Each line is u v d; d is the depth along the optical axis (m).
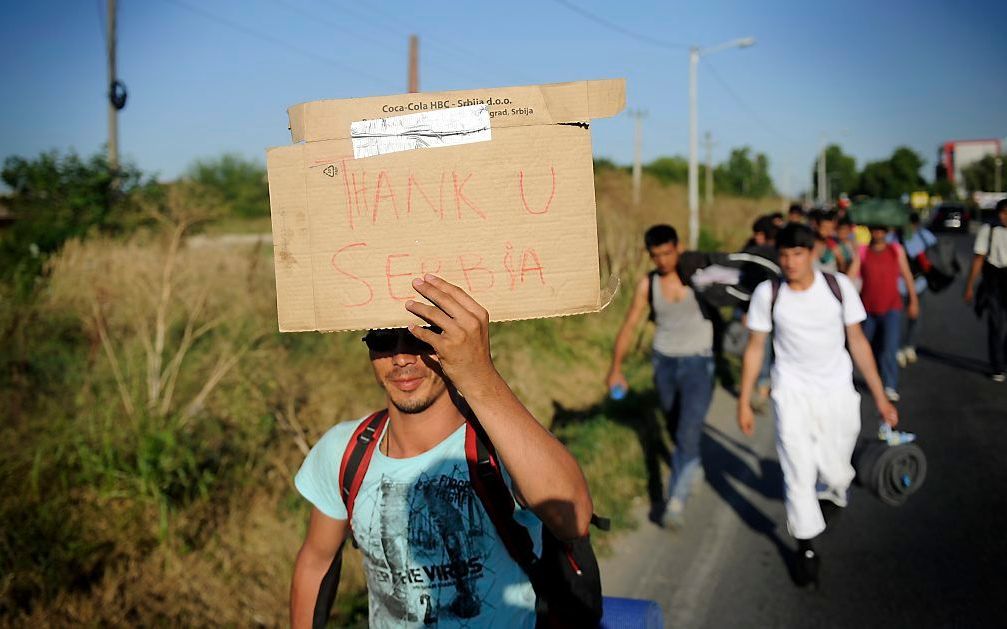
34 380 5.64
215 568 4.12
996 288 8.51
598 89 1.62
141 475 4.42
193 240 8.04
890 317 7.96
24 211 10.99
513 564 1.83
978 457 6.07
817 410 4.08
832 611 3.93
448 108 1.63
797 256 4.01
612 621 2.29
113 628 3.56
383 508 1.86
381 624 1.92
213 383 5.43
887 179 78.44
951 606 3.90
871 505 5.21
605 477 5.48
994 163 69.75
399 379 1.80
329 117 1.65
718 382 9.07
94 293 6.34
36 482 4.25
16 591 3.65
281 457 5.14
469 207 1.63
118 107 12.95
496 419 1.55
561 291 1.62
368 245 1.64
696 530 4.96
